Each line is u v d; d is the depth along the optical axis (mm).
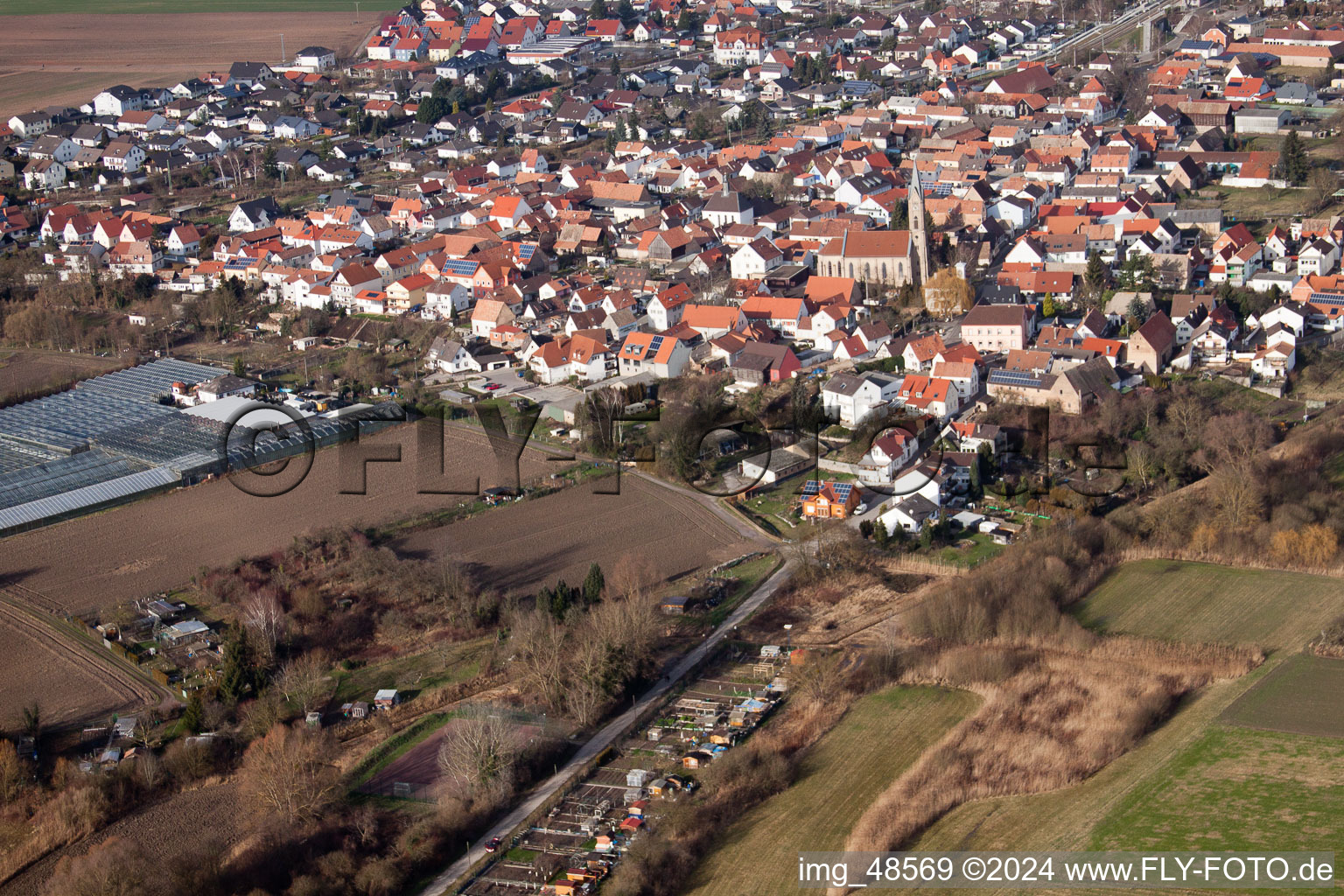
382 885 193750
